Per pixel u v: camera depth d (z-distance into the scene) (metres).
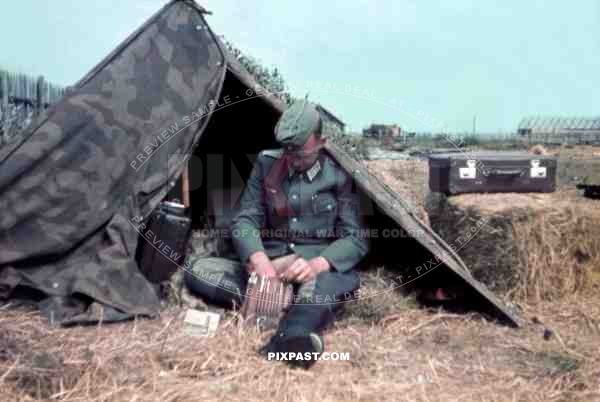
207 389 2.96
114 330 3.59
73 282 3.87
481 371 3.30
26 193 3.98
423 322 3.98
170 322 3.71
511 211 4.52
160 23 4.52
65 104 4.14
